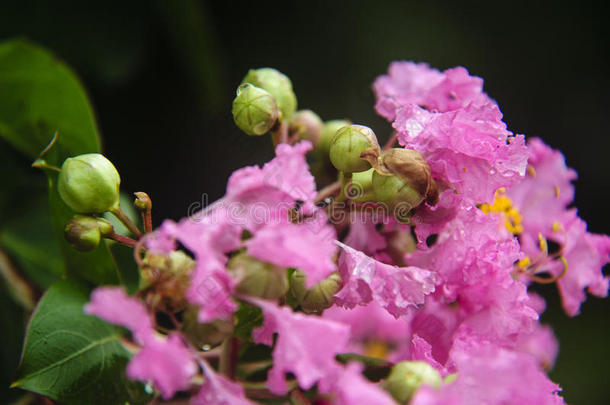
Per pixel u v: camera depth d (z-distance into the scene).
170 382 0.16
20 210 0.23
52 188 0.19
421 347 0.18
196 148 0.26
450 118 0.18
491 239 0.19
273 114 0.19
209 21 0.26
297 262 0.16
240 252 0.17
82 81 0.25
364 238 0.19
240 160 0.20
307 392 0.19
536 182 0.21
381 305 0.18
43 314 0.18
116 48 0.25
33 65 0.21
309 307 0.18
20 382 0.18
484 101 0.20
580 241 0.21
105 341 0.19
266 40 0.28
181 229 0.16
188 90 0.26
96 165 0.18
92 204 0.18
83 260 0.19
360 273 0.18
